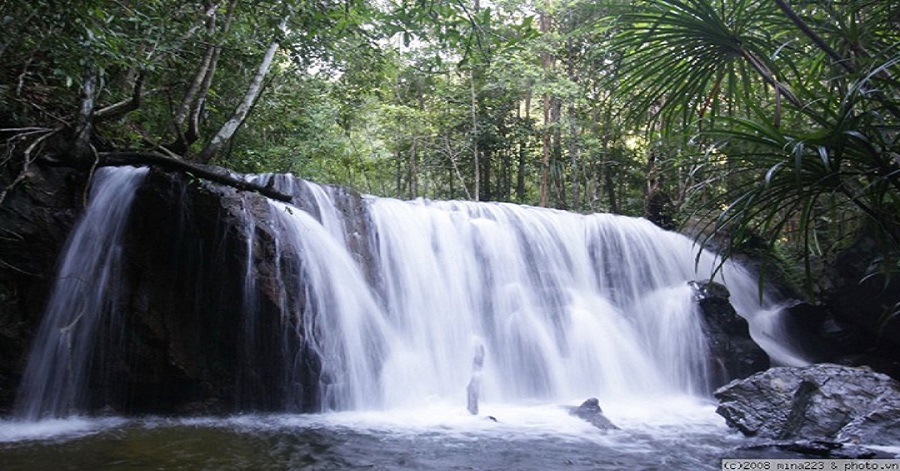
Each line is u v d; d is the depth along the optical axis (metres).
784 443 5.26
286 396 6.58
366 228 8.02
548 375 8.18
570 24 14.38
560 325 8.82
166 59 7.47
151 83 8.66
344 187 8.12
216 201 6.48
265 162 12.39
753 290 10.94
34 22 5.24
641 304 9.91
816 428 5.48
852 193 2.47
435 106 20.56
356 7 5.39
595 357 8.60
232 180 6.49
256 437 5.37
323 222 7.57
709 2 3.00
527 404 7.39
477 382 7.12
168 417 6.30
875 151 2.35
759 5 3.14
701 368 8.54
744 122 2.51
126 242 6.67
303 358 6.67
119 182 6.82
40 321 6.32
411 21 4.83
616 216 11.04
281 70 11.80
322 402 6.71
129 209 6.74
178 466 4.40
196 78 8.02
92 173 6.28
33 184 6.43
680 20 3.05
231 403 6.54
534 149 20.92
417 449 5.05
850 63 2.82
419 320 8.02
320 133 14.08
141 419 6.20
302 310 6.73
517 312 8.66
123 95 7.64
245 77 10.62
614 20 3.39
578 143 18.28
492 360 8.34
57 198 6.58
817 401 5.69
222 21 8.60
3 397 6.04
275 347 6.52
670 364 8.92
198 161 8.23
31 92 6.55
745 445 5.37
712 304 8.97
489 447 5.18
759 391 6.15
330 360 6.86
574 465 4.70
